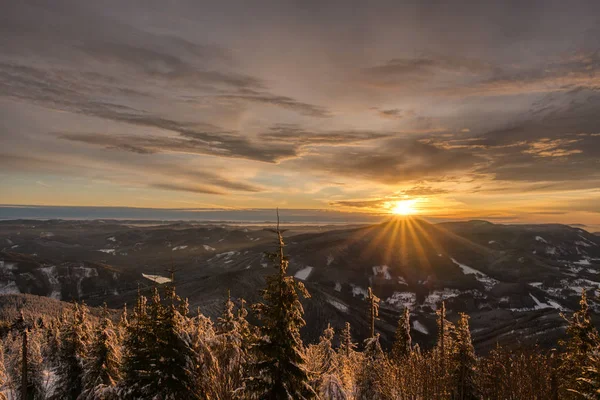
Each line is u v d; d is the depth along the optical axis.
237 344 19.39
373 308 42.75
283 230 14.93
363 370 37.22
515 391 30.47
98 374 28.31
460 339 32.78
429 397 32.59
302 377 14.19
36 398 42.19
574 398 18.27
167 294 18.59
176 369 17.45
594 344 21.36
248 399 13.82
